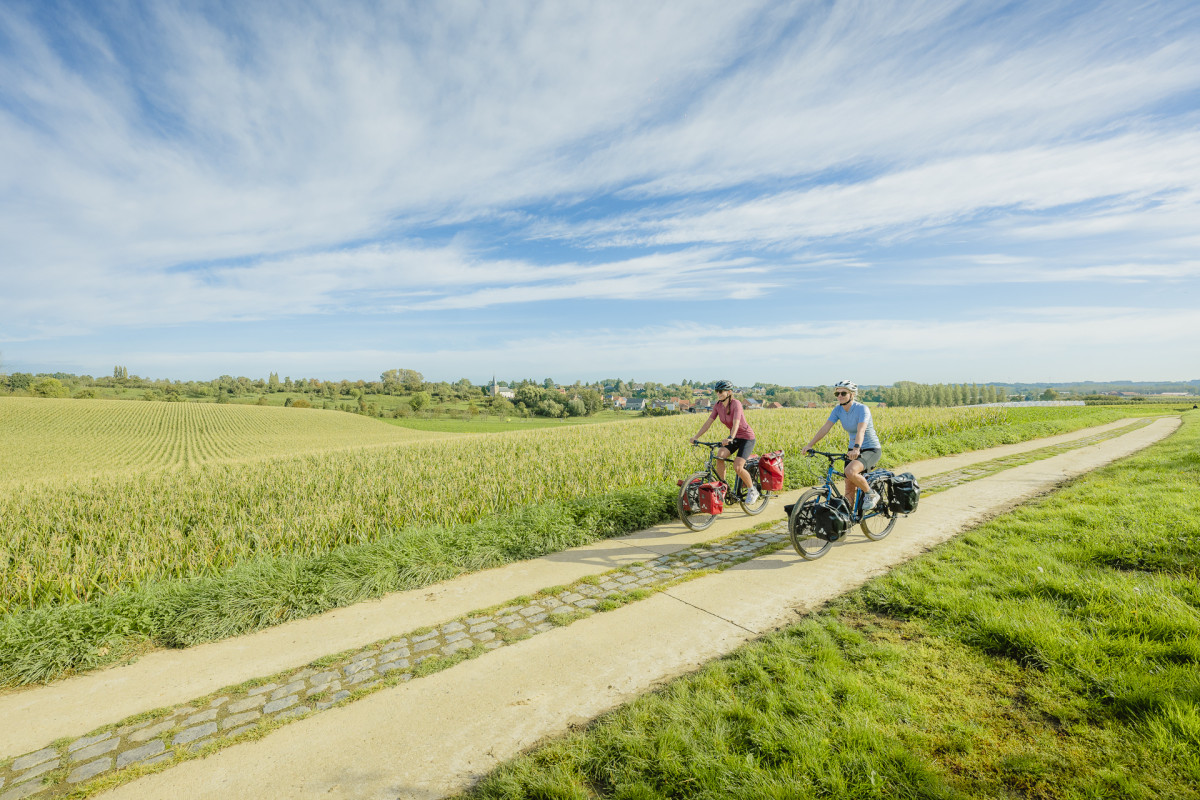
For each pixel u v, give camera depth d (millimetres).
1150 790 2260
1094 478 9086
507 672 3777
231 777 2816
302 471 14906
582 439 19266
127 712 3512
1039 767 2416
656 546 6770
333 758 2934
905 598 4398
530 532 6820
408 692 3582
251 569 5430
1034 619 3721
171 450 40000
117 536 7641
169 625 4617
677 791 2486
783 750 2658
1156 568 4703
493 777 2674
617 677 3621
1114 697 2877
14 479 21344
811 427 19906
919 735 2701
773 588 5074
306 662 4102
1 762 3023
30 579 5543
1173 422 25484
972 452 14625
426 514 8508
